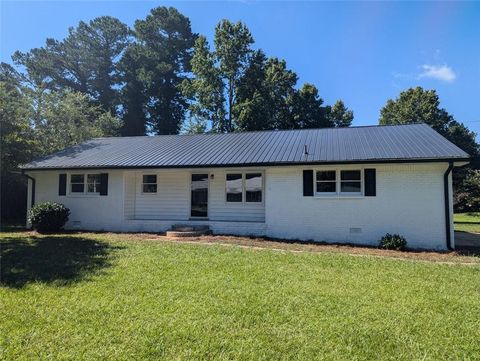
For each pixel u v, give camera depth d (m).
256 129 32.66
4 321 4.77
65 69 41.34
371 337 4.41
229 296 5.88
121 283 6.58
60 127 23.45
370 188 12.02
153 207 15.59
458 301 5.80
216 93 34.97
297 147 14.01
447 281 7.09
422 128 14.80
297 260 8.83
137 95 41.72
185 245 10.71
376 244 11.86
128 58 42.16
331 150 12.96
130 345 4.11
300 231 12.67
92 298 5.71
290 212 12.80
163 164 13.69
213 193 15.10
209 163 13.20
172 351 3.98
